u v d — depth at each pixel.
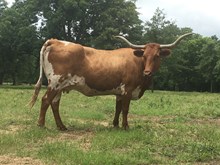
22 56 60.12
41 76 11.30
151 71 11.12
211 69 70.81
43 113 11.27
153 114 16.45
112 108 17.81
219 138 10.41
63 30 53.94
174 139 9.95
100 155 7.84
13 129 11.25
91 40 51.25
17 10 58.88
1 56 58.91
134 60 11.48
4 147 8.58
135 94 11.77
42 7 53.06
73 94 27.70
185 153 8.49
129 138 9.77
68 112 15.54
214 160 8.16
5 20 56.25
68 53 11.04
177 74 76.00
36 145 9.02
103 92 11.48
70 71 11.06
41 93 30.97
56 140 9.64
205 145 9.09
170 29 46.78
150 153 8.50
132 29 52.31
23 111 15.08
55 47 11.11
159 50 11.34
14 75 63.84
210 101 25.09
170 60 47.97
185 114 16.44
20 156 7.96
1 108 16.03
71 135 10.49
